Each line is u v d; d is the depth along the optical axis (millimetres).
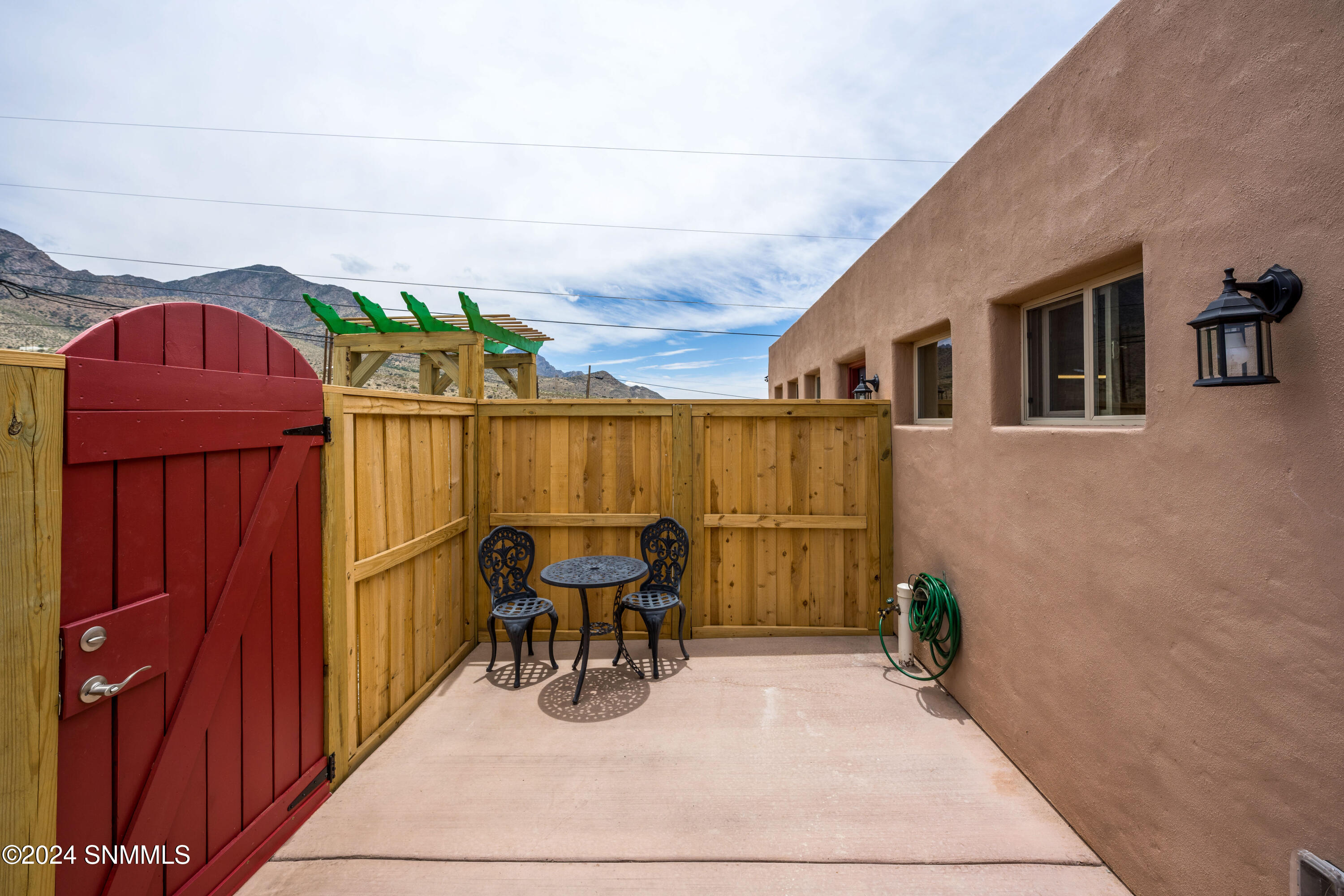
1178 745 1715
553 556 4230
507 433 4199
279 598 2146
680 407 4152
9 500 1215
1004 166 2637
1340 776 1291
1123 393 2168
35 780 1263
